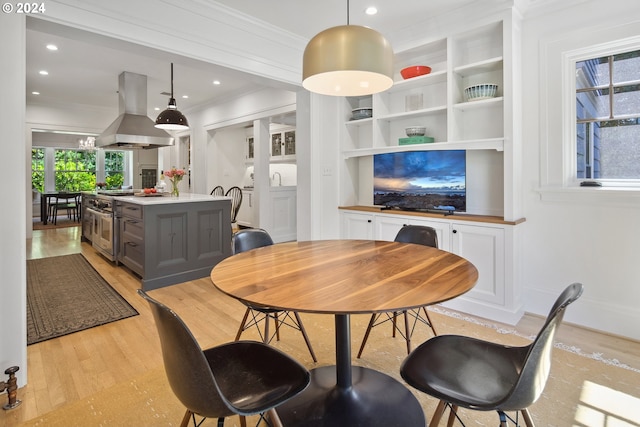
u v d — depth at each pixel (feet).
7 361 6.20
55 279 12.73
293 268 5.32
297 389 3.76
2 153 6.11
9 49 6.14
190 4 8.86
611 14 8.14
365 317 9.33
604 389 6.19
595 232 8.59
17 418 5.50
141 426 5.34
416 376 3.97
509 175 8.98
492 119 10.02
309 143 12.60
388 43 5.33
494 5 8.88
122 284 12.21
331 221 12.85
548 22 8.98
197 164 22.99
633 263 8.11
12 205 6.22
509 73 8.82
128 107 15.64
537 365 3.32
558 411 5.60
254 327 8.79
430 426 3.92
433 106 11.24
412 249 6.72
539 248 9.41
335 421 5.25
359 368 6.62
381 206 12.53
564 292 3.92
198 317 9.43
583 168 8.93
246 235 7.58
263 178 18.76
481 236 9.36
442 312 9.75
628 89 8.27
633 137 8.26
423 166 10.71
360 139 13.24
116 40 7.82
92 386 6.34
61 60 14.07
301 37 11.33
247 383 4.02
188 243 12.66
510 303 8.93
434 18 9.87
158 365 7.04
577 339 8.09
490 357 4.41
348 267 5.36
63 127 21.71
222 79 16.42
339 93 6.54
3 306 6.16
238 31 9.93
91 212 17.56
